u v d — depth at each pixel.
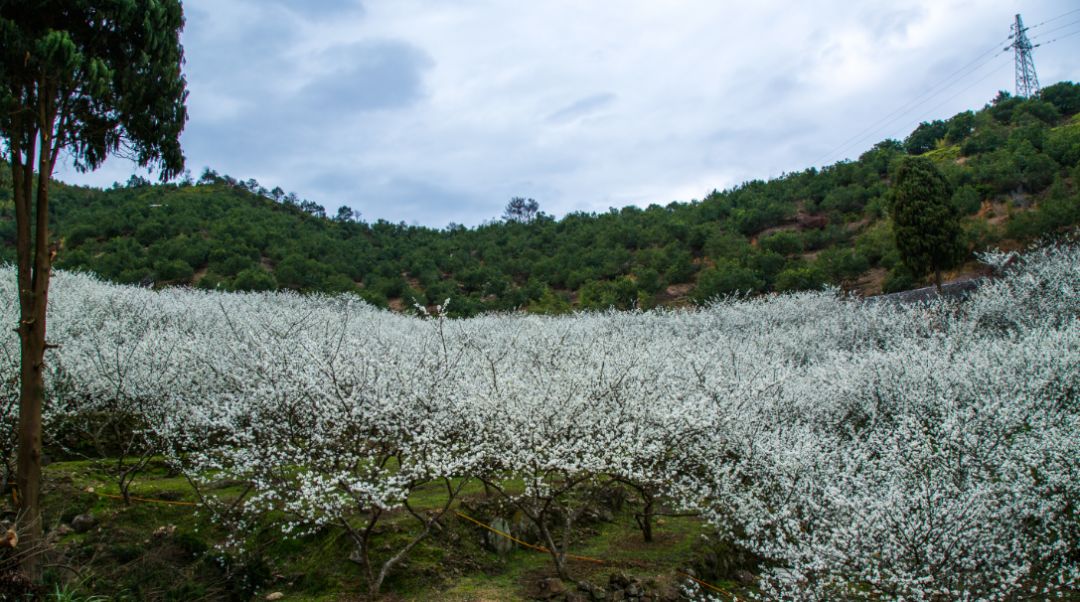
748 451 7.34
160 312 16.34
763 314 22.16
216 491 8.10
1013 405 8.66
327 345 7.90
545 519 7.87
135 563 6.19
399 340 12.52
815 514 6.64
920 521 5.64
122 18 6.04
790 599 6.44
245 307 19.89
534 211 89.62
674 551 7.43
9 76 5.66
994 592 5.85
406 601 6.08
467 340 10.17
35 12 5.75
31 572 5.37
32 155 6.02
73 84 5.86
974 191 34.47
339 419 6.75
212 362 9.33
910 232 23.53
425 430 6.84
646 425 7.54
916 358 10.93
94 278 23.80
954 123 54.00
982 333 15.52
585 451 6.91
